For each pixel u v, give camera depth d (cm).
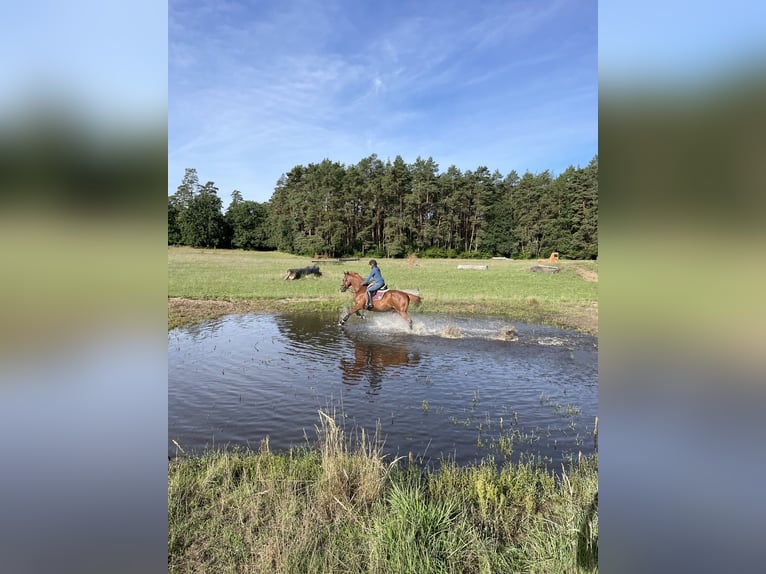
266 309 1617
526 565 327
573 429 612
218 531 368
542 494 436
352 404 701
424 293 2081
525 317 1534
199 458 507
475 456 532
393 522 358
